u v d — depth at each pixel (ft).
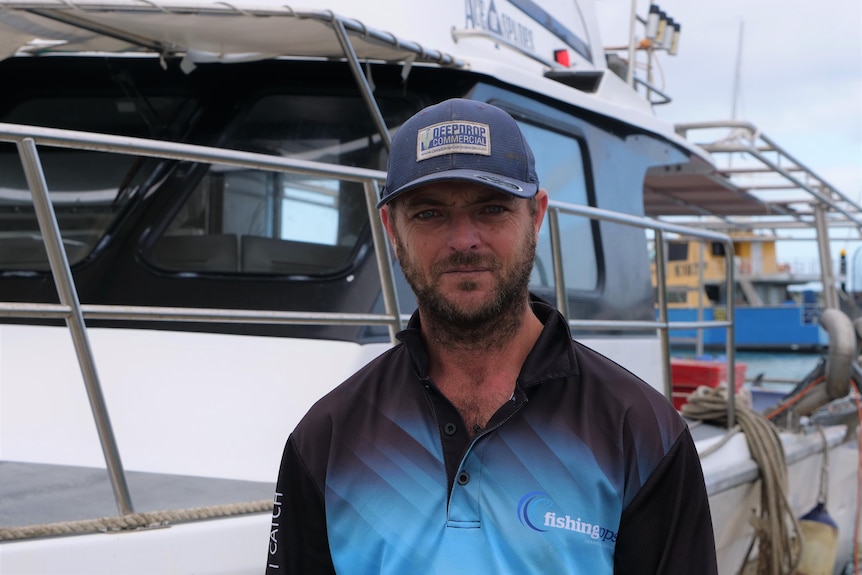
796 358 44.52
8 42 9.43
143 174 10.00
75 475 7.42
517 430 4.82
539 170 11.48
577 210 9.39
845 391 14.92
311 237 9.62
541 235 11.37
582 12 15.75
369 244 9.45
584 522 4.69
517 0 12.94
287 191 9.82
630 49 15.57
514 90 10.91
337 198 9.70
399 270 9.39
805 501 14.98
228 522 6.69
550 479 4.74
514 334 4.95
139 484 7.29
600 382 4.96
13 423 8.06
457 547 4.71
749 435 12.51
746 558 12.78
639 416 4.82
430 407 4.98
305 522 5.14
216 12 8.07
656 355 13.33
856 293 20.48
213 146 9.96
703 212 24.32
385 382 5.25
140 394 8.22
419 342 5.11
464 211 4.75
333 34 8.80
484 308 4.75
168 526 6.49
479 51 11.39
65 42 9.53
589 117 12.46
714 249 23.04
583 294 12.05
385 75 10.16
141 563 6.27
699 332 23.07
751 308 47.16
